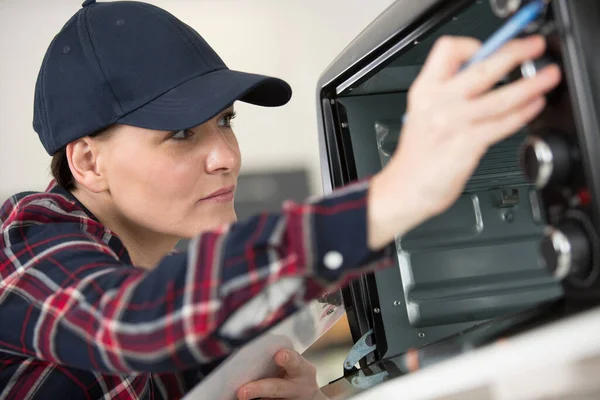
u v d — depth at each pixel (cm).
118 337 90
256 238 81
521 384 77
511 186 158
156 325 87
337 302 153
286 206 83
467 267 157
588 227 78
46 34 386
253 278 81
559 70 78
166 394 162
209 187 132
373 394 97
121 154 128
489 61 74
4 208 138
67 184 146
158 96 126
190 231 132
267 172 416
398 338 151
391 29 120
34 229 122
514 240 159
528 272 160
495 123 73
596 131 76
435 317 154
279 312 84
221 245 84
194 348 86
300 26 420
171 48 129
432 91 74
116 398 139
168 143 127
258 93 152
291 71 420
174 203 130
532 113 75
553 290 161
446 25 108
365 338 149
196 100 124
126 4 135
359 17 419
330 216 78
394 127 156
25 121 385
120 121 126
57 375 133
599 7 78
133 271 99
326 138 156
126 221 143
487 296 157
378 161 155
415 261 154
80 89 129
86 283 100
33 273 109
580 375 74
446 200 75
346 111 154
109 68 127
